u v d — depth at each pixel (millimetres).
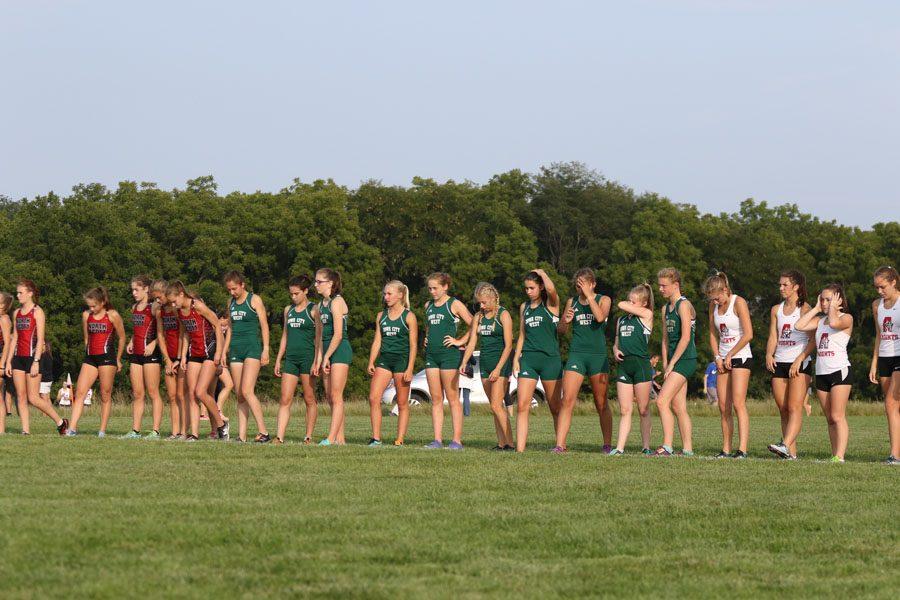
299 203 96062
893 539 10781
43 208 83000
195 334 22688
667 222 102812
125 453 17281
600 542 10477
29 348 23062
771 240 112438
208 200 95500
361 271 94688
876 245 112750
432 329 21531
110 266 83625
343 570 9109
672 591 8648
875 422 41125
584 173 112438
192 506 11836
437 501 12625
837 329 19078
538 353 20609
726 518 11766
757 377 99875
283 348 22125
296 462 16328
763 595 8586
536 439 27969
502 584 8734
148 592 8242
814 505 12664
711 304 20453
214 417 23219
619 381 20516
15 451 17391
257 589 8422
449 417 45844
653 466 16484
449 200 105188
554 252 110000
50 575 8688
